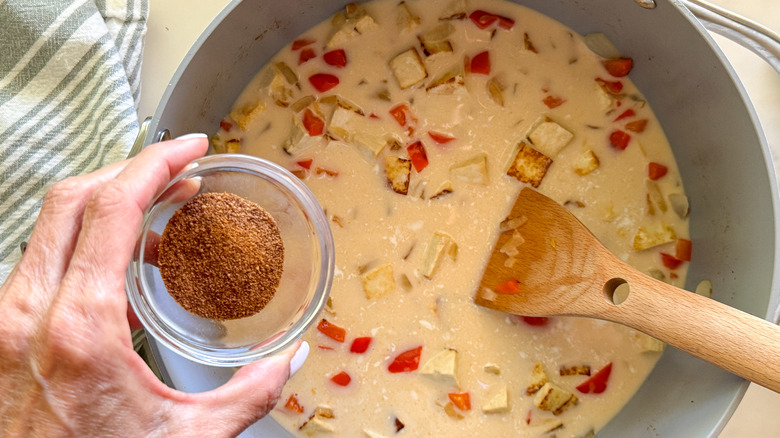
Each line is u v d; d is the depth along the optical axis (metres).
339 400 0.29
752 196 0.25
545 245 0.27
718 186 0.27
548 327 0.29
